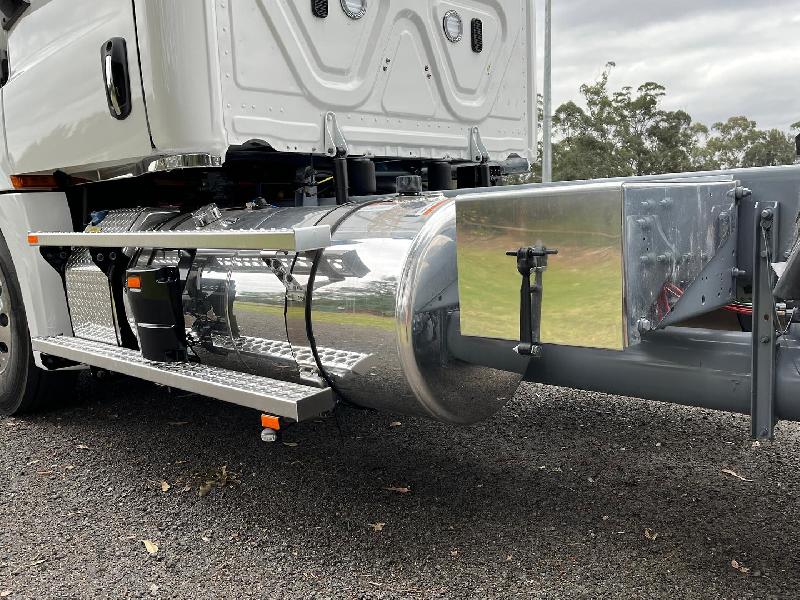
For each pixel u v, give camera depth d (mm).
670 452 3152
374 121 3277
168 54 2602
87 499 2879
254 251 2564
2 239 3670
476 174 4000
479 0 3803
